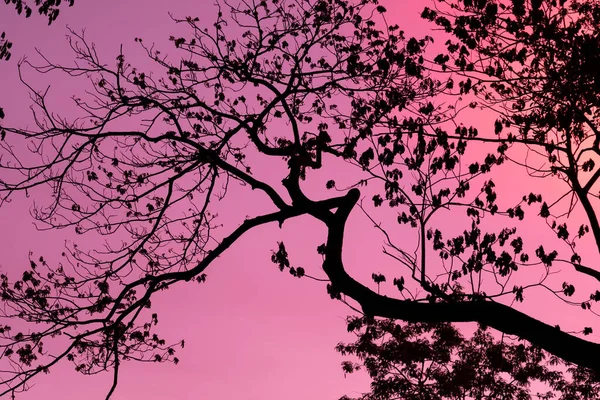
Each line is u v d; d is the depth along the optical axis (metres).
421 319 8.55
